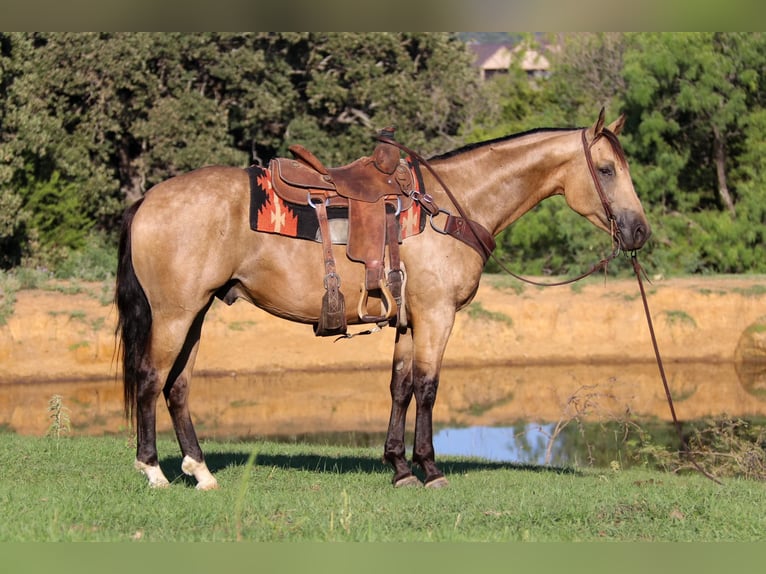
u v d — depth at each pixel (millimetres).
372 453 11836
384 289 7820
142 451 7852
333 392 20906
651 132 30922
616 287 26609
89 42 29141
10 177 27000
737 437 13703
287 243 7766
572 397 14523
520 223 30031
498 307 25547
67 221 29219
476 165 8500
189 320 7625
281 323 24453
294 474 9141
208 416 17812
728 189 32406
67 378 22688
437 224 8117
